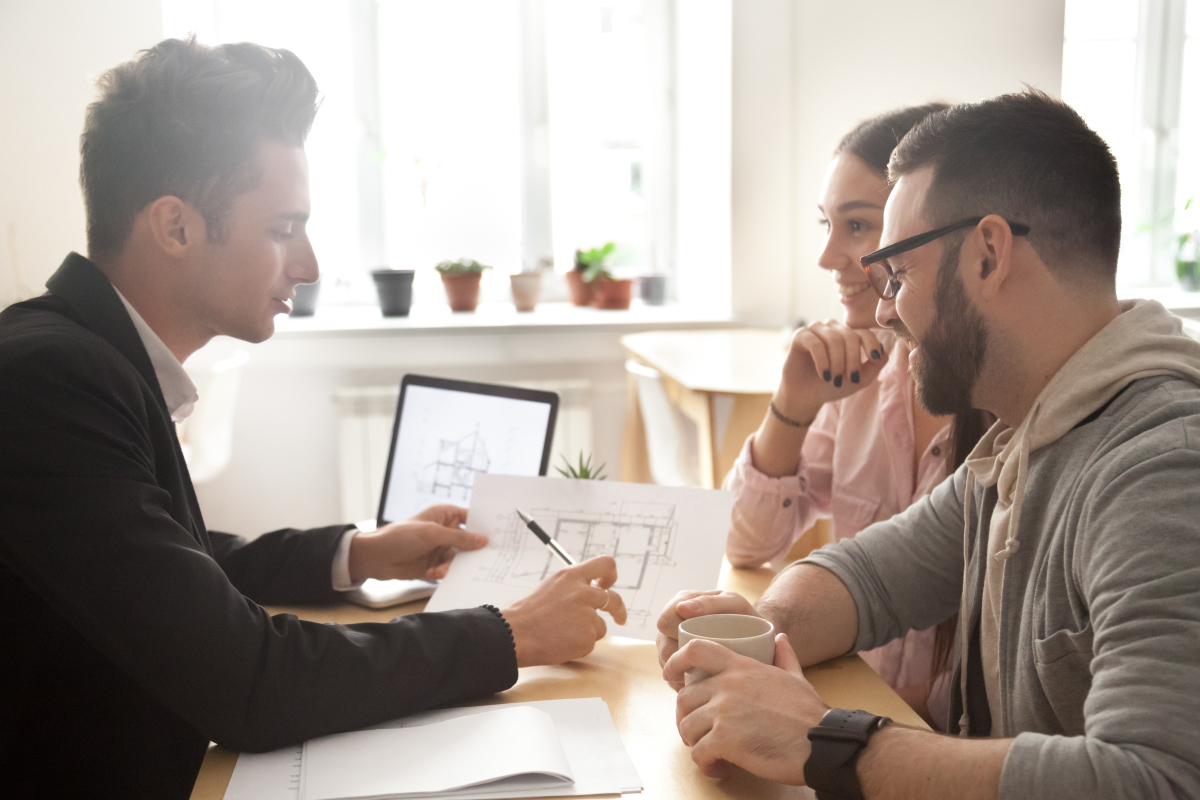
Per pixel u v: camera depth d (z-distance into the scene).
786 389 1.36
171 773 0.92
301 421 3.25
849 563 1.07
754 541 1.37
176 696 0.79
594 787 0.75
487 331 3.23
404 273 3.39
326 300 3.62
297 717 0.81
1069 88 3.70
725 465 2.30
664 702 0.92
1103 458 0.74
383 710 0.85
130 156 0.94
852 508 1.43
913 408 1.38
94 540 0.77
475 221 3.69
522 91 3.65
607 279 3.59
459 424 1.46
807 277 3.31
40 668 0.87
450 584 1.17
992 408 0.87
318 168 3.53
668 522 1.15
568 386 3.27
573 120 3.70
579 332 3.28
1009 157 0.78
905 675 1.36
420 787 0.74
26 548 0.77
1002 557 0.84
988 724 0.95
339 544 1.24
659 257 3.86
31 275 2.94
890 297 0.89
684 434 2.59
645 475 3.24
